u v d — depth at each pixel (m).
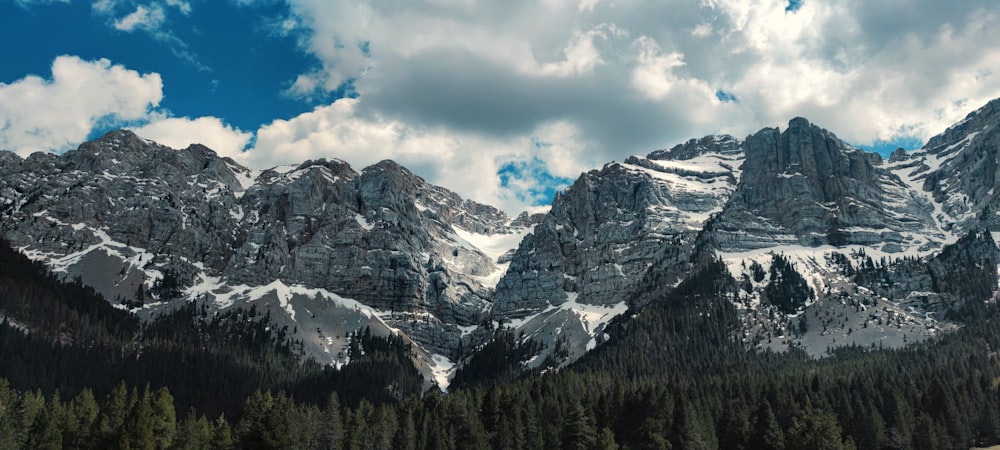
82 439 195.62
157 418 197.25
